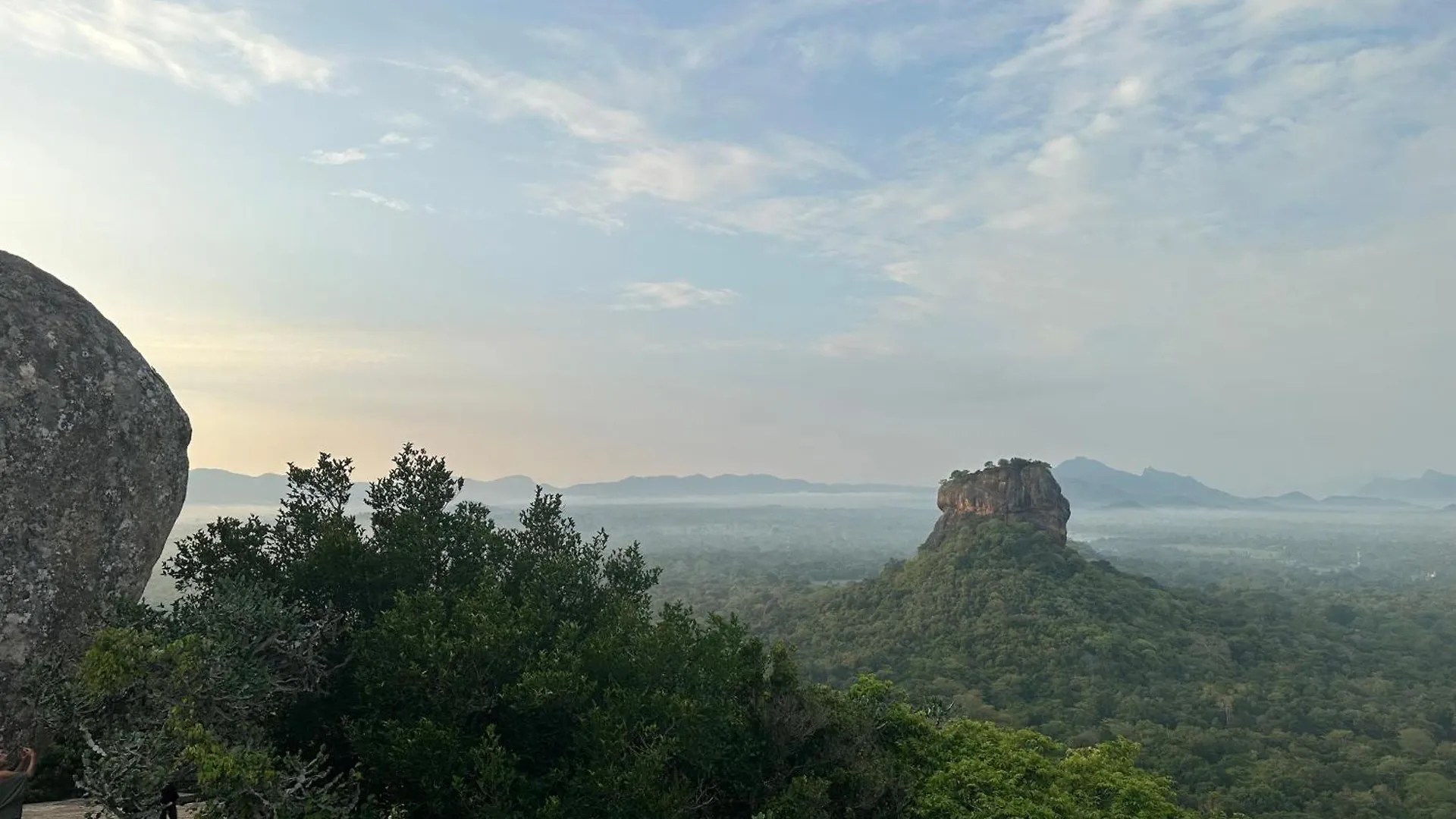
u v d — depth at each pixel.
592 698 11.52
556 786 10.69
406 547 12.35
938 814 13.19
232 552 11.84
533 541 15.00
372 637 10.91
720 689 12.74
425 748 9.87
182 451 11.21
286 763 9.02
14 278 9.94
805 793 11.57
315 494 13.07
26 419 9.38
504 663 10.95
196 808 9.69
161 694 8.73
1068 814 13.21
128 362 10.59
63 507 9.59
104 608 9.77
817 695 14.25
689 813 11.35
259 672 9.82
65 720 8.73
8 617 9.04
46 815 10.01
